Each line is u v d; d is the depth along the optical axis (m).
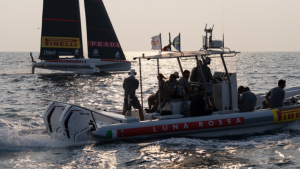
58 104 9.97
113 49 51.66
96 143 9.41
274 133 10.84
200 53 10.05
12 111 16.86
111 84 35.09
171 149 8.88
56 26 49.47
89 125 9.56
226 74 10.66
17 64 88.69
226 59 10.58
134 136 9.38
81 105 9.77
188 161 8.01
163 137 9.84
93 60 50.34
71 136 9.45
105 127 9.19
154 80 38.19
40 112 16.55
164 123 9.66
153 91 26.77
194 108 10.09
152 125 9.55
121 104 20.17
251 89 27.47
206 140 9.90
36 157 8.34
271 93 11.27
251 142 9.70
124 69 52.66
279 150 8.89
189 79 10.78
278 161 8.02
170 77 10.13
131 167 7.62
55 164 7.81
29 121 13.77
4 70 60.75
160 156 8.34
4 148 9.03
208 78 10.20
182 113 10.29
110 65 52.16
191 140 9.73
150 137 9.68
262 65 70.75
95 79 41.97
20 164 7.83
